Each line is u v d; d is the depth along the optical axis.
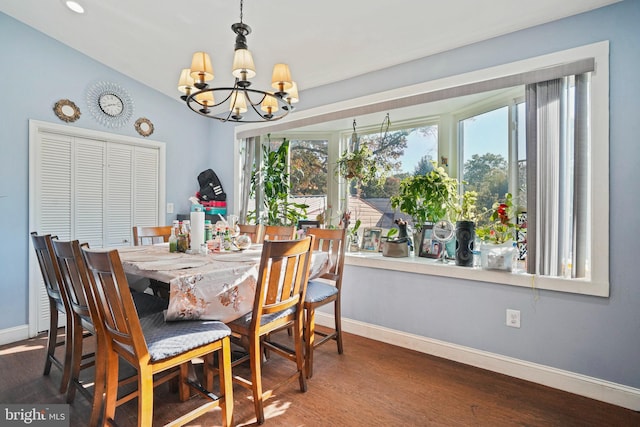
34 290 2.83
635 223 1.83
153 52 3.01
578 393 1.98
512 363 2.20
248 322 1.77
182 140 3.93
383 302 2.79
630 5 1.83
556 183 2.03
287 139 3.79
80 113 3.08
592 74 1.92
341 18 2.29
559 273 2.03
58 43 2.94
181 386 1.90
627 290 1.85
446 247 2.71
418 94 2.58
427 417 1.77
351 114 2.95
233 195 3.94
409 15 2.17
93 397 1.69
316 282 2.57
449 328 2.46
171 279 1.49
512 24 2.12
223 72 3.15
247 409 1.84
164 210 3.75
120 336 1.39
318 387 2.06
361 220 3.50
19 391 2.00
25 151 2.77
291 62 2.84
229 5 2.29
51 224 2.95
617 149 1.86
